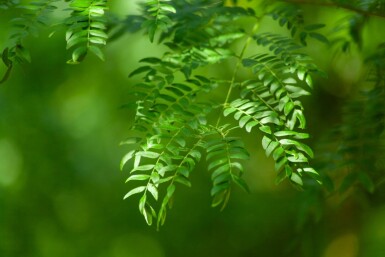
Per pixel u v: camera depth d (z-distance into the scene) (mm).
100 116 4645
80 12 1728
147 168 1639
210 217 4602
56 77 4445
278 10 2260
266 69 1844
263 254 4543
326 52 3525
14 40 1719
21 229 4359
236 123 3898
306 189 2547
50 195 4441
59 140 4426
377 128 2252
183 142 1682
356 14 2438
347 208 3430
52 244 4598
